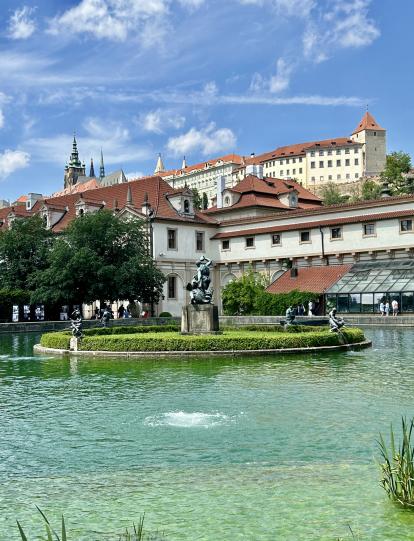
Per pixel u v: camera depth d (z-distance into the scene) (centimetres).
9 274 6288
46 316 6222
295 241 6719
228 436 1357
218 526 855
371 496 951
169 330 4228
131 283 5775
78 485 1051
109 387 2030
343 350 3045
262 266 7044
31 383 2148
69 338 3136
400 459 924
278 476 1069
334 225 6359
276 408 1636
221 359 2739
